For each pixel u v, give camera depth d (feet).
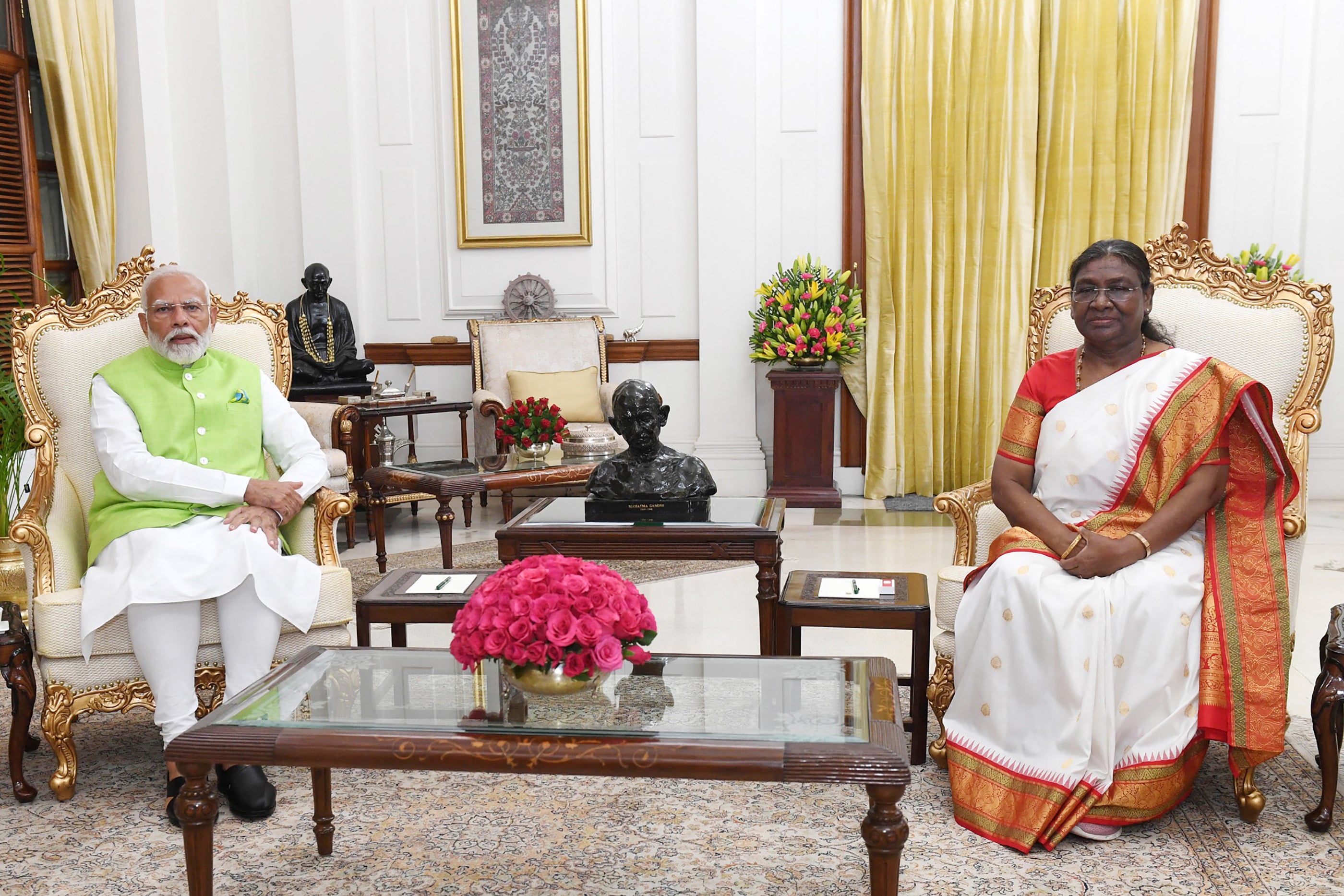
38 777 8.55
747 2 19.16
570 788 8.23
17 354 9.20
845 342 18.84
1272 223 18.97
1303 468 8.38
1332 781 7.22
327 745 5.26
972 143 18.89
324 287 18.78
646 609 6.00
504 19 20.06
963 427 19.53
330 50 20.29
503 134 20.34
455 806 7.93
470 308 20.85
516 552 9.43
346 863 7.04
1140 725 7.39
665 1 19.79
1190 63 18.47
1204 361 7.88
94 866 7.02
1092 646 7.23
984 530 8.97
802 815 7.70
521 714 5.56
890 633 11.94
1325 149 18.60
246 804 7.66
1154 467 7.80
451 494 13.33
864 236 19.66
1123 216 18.80
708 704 5.68
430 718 5.51
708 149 19.54
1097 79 18.53
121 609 7.90
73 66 17.84
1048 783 7.22
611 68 20.03
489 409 17.80
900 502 19.65
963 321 19.30
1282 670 7.39
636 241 20.40
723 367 20.03
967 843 7.22
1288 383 8.74
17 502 13.23
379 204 20.80
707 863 7.00
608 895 6.59
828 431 19.03
